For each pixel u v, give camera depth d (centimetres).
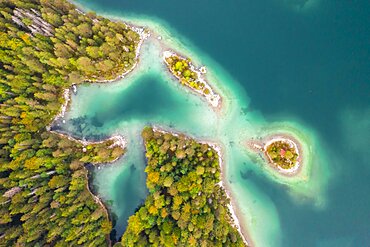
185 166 6253
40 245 5788
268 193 6738
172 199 6144
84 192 6494
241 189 6744
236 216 6700
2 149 6056
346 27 6825
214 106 6794
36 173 6100
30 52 6044
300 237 6694
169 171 6241
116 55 6419
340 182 6706
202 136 6775
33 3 6194
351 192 6688
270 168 6712
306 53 6862
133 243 6003
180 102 6869
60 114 6862
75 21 6150
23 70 6147
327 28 6856
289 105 6812
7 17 6000
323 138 6744
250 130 6762
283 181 6719
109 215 6850
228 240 6178
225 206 6606
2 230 5675
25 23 5944
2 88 6056
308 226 6700
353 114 6756
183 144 6366
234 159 6762
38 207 5859
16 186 5900
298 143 6681
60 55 6153
